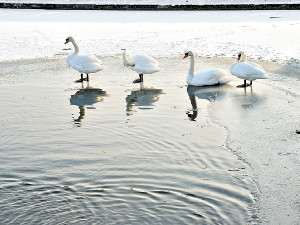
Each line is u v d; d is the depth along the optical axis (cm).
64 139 998
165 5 3909
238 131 1015
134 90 1420
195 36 2367
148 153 909
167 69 1703
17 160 888
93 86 1483
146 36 2416
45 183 786
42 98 1345
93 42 2292
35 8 4191
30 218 678
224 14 3419
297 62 1675
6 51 2125
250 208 690
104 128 1066
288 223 650
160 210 688
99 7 4038
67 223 662
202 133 1013
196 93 1362
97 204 711
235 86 1424
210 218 664
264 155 878
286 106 1173
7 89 1460
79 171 831
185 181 780
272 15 3228
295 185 756
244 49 1983
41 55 2030
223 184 766
